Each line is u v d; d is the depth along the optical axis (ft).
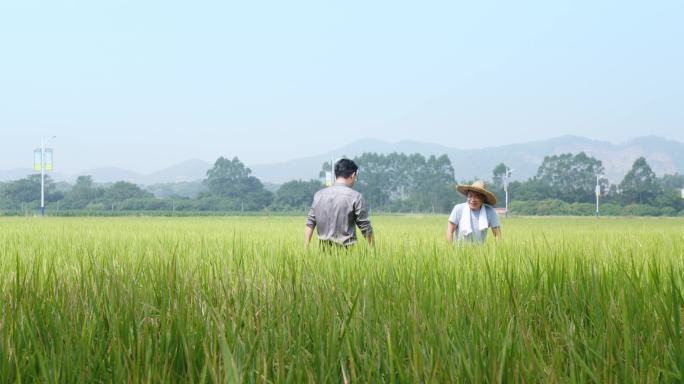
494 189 563.89
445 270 14.46
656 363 7.31
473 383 6.66
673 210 462.19
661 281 12.78
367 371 7.32
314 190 545.03
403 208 606.14
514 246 21.54
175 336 8.09
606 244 25.53
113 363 7.51
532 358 6.91
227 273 11.98
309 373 6.86
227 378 6.07
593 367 7.19
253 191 599.16
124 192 527.40
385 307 9.98
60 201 528.63
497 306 9.35
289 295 10.49
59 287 10.91
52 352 7.29
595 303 9.55
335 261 16.44
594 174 597.93
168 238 36.29
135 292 9.95
